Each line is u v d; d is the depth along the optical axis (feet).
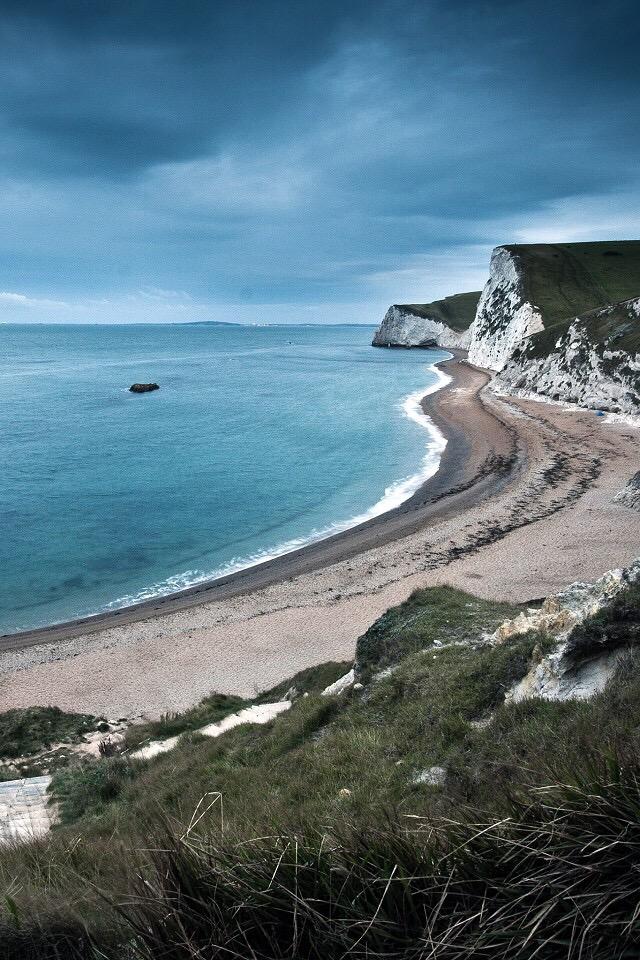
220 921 7.55
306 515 143.84
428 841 8.00
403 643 51.19
